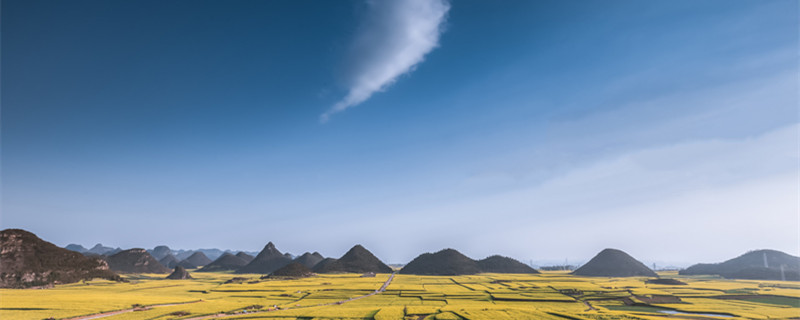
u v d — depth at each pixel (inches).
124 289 7598.4
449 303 5413.4
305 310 4505.4
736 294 6432.1
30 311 4082.2
